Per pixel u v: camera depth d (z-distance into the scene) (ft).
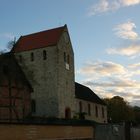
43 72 220.23
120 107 357.20
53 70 217.36
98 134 94.07
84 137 88.43
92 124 92.63
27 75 206.69
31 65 224.74
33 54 225.56
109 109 355.36
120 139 103.14
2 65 167.84
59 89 215.10
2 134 61.87
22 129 66.64
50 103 214.28
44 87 218.18
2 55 168.86
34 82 214.69
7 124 63.26
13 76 170.60
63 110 216.95
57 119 168.76
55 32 228.22
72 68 233.35
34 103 218.79
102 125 96.27
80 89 276.00
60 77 217.56
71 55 234.17
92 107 277.23
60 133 78.48
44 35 230.48
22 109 173.47
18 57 225.76
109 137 98.12
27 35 239.30
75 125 85.20
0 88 162.91
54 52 218.59
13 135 64.23
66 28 230.89
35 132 70.08
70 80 229.45
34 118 170.81
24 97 176.65
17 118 162.20
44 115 213.66
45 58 221.25
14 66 173.88
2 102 162.61
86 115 263.49
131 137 107.65
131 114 363.15
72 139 83.30
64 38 227.81
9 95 166.20
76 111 246.27
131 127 109.19
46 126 73.67
